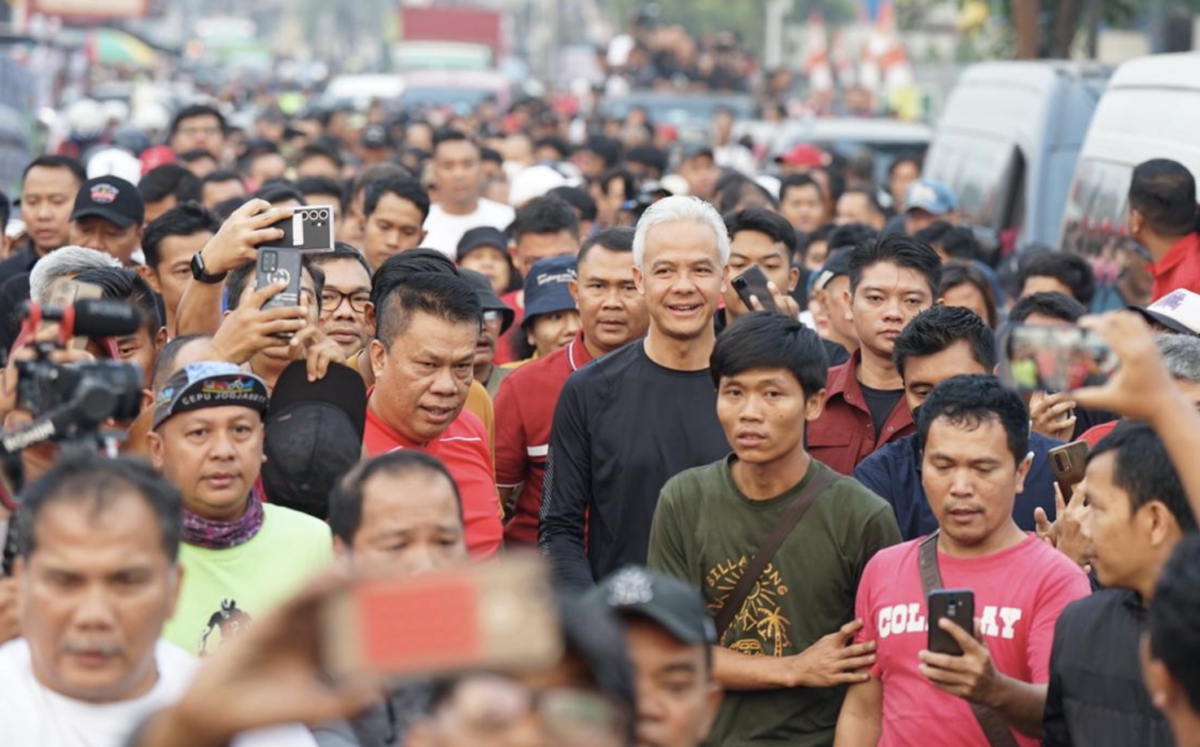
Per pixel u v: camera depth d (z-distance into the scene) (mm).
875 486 7824
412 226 12508
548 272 10477
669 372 8086
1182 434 4398
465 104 50000
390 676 2670
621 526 8062
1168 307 8617
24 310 5285
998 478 6418
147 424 6469
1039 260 12125
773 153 29938
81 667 4465
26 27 49219
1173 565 4375
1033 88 17188
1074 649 5590
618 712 3152
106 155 15078
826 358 7074
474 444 7938
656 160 22484
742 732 6996
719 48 47250
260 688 2898
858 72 67812
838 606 7016
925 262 8836
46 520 4445
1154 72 13320
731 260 10633
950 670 5957
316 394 7102
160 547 4512
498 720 2938
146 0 70812
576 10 124188
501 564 2768
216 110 21156
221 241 7480
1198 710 4320
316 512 6957
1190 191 11102
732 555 7074
